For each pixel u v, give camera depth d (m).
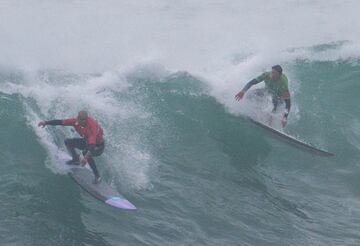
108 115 49.62
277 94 49.72
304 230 39.44
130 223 37.75
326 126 52.59
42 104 49.12
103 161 43.28
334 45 68.06
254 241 37.78
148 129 48.84
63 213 37.59
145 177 42.69
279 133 49.50
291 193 43.53
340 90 58.38
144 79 55.91
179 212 39.62
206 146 47.97
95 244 35.38
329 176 46.22
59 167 41.56
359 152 49.41
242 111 52.28
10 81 52.47
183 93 54.66
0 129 45.12
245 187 43.50
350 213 41.81
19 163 41.84
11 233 35.06
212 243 37.06
